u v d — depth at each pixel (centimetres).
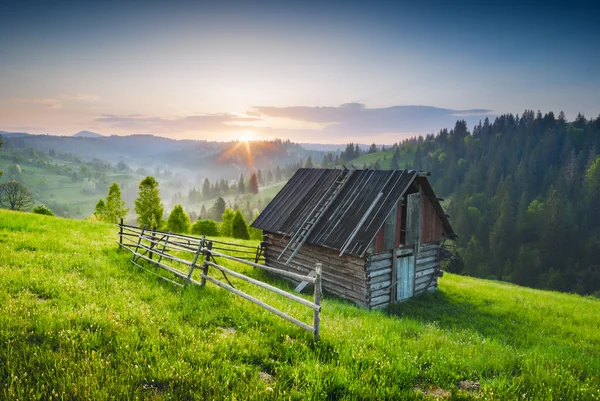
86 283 1027
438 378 635
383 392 545
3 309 730
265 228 2152
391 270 1894
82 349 604
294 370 590
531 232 12888
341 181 2105
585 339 1441
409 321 1234
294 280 2011
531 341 1335
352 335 802
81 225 2403
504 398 573
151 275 1269
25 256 1255
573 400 593
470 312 1792
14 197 8431
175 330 734
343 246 1728
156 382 541
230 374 564
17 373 513
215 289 1101
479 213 15038
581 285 9800
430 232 2123
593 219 13412
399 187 1839
